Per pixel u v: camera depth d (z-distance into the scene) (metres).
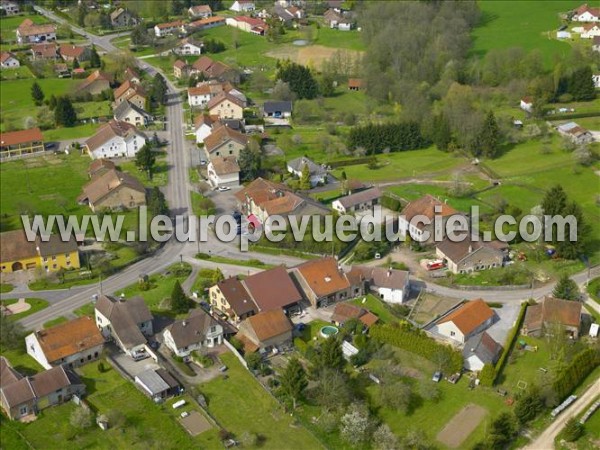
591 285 153.75
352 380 127.94
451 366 127.19
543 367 130.00
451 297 152.88
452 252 163.25
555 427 116.31
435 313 147.25
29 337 133.62
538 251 167.25
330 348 125.69
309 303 150.88
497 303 149.75
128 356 134.62
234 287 146.12
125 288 157.62
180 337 134.12
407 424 117.88
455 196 197.25
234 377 128.38
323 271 151.88
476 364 128.38
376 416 119.50
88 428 116.25
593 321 142.88
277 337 135.75
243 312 142.75
